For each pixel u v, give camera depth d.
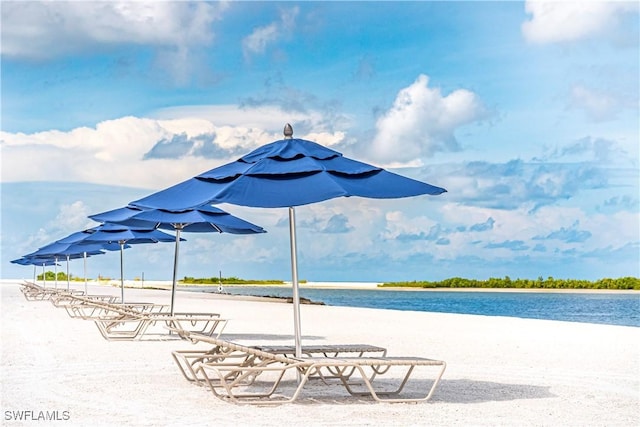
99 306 13.16
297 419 5.77
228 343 6.70
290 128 7.25
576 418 5.95
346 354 10.27
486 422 5.74
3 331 13.38
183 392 7.00
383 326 16.02
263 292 84.88
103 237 17.05
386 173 7.02
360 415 5.97
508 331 14.78
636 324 30.64
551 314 41.38
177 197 6.86
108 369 8.51
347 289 114.69
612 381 8.02
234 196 6.19
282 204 6.12
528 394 7.11
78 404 6.34
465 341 12.42
